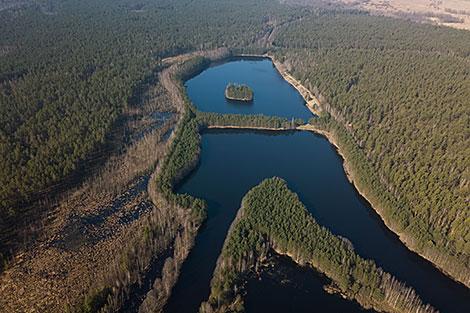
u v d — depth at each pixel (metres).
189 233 140.00
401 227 146.00
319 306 119.75
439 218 143.12
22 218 145.50
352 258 129.25
